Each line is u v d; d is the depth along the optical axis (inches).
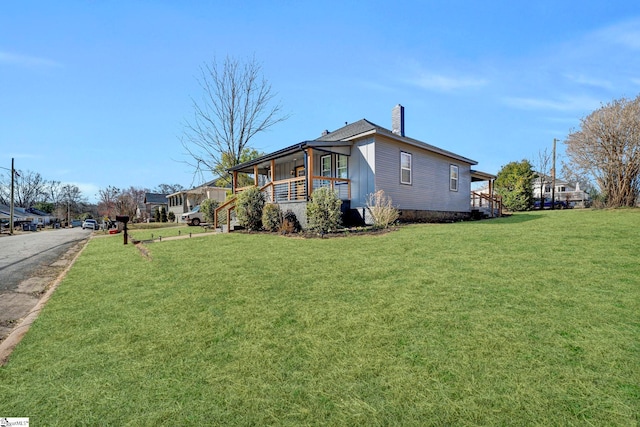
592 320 106.2
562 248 216.4
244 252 259.3
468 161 676.1
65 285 186.9
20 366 92.0
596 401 67.6
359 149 489.7
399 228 371.9
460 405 67.8
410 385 75.4
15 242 573.6
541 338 95.3
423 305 124.9
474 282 150.1
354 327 108.3
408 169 529.3
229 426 64.5
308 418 65.9
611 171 538.9
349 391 74.3
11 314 149.6
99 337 110.3
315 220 359.9
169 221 1366.9
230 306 134.8
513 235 277.3
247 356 92.4
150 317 127.2
